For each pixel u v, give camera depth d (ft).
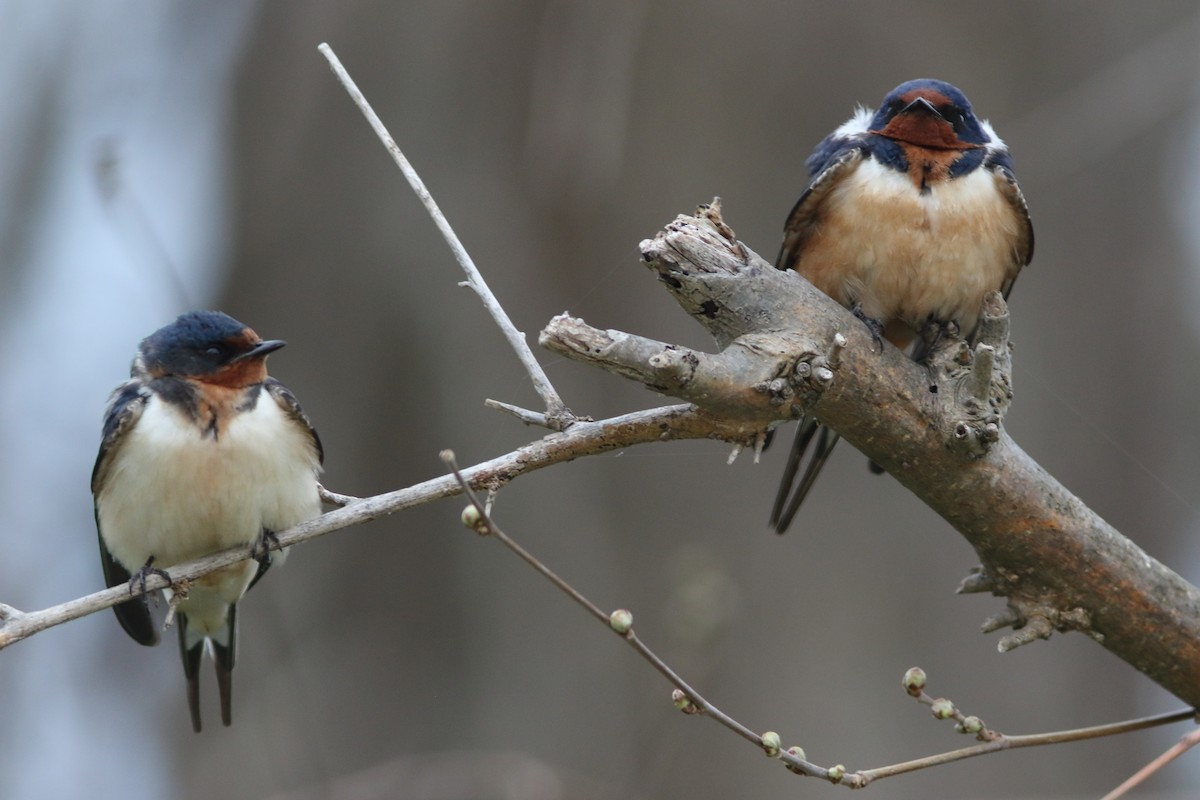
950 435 22.11
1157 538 45.98
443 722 41.83
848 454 42.86
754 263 21.77
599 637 41.29
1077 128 44.19
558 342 20.15
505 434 41.57
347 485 42.37
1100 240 45.98
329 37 42.27
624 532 42.01
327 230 42.55
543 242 41.83
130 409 28.22
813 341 21.43
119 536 28.91
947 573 42.34
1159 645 22.71
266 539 28.91
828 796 40.37
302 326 42.70
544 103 40.24
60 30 45.50
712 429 21.56
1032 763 42.75
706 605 35.73
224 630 32.27
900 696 41.47
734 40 43.06
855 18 43.29
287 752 42.06
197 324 28.99
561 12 40.40
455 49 41.86
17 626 22.03
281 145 42.75
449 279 41.83
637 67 42.93
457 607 42.47
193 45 44.83
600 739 40.60
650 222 41.91
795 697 40.83
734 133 42.70
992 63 44.34
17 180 45.91
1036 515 22.43
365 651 42.86
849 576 42.01
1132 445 45.68
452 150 41.91
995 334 23.25
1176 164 47.62
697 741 40.63
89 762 48.83
